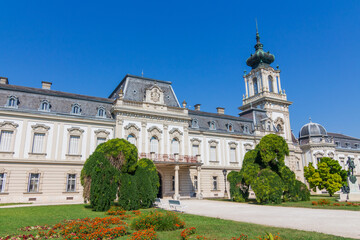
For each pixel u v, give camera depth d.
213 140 47.34
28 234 12.87
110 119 38.59
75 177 35.19
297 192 32.22
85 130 36.97
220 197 44.66
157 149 40.72
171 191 40.38
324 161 50.09
